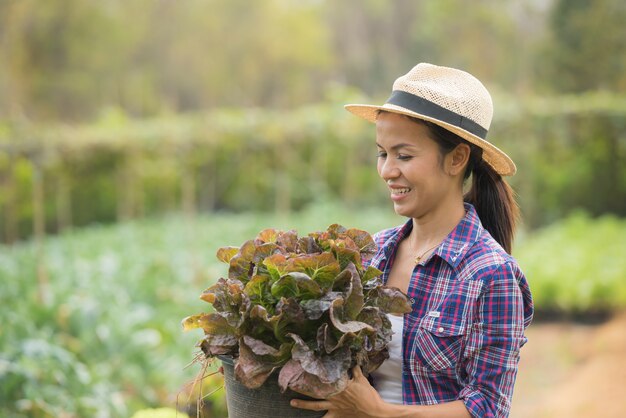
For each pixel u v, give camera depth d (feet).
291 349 5.32
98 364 16.19
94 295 21.56
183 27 83.05
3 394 13.17
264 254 5.82
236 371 5.26
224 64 85.76
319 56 92.32
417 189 6.09
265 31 86.43
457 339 5.87
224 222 39.88
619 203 46.68
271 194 48.37
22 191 40.83
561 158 45.96
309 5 97.04
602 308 27.37
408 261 6.62
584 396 18.95
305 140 41.27
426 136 5.98
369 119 7.23
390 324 5.77
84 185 43.37
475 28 83.87
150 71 82.48
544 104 43.80
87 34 73.77
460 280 5.99
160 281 25.70
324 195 43.75
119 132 36.58
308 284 5.36
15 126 27.96
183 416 8.93
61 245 33.04
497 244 6.15
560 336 25.57
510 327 5.81
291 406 5.57
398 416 5.60
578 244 34.60
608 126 43.91
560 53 64.44
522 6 76.38
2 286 22.43
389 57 100.78
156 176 46.34
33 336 15.96
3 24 58.39
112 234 36.42
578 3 63.82
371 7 101.60
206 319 5.54
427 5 89.20
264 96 90.58
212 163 47.16
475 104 6.06
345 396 5.48
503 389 5.82
